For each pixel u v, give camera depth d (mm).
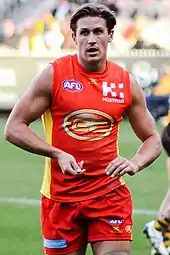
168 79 55438
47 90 13664
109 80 13875
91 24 13523
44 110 13852
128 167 13242
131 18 64375
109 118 13781
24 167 37656
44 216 14242
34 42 63406
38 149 13578
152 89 55188
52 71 13688
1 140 47188
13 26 64250
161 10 64750
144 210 27422
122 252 13656
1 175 35188
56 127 13820
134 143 44438
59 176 13906
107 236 13766
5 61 58406
